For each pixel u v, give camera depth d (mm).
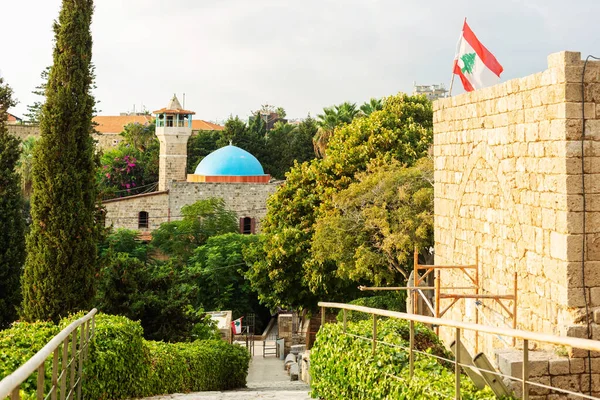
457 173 18797
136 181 93562
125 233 66562
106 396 14055
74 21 21453
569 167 12750
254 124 101375
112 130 122562
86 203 21516
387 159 40438
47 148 20953
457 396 8883
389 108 46906
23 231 29922
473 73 18562
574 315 12656
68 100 21156
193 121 133375
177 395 17250
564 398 12422
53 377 8484
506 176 15492
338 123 60969
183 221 70500
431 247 33344
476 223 17484
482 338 17219
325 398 13695
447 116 19484
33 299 20797
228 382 27891
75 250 20969
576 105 12758
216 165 78438
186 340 27906
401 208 32344
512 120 15117
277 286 40906
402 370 10727
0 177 29625
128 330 15828
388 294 37562
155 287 28125
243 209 75875
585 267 12703
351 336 12656
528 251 14414
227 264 59125
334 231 34969
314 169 44062
